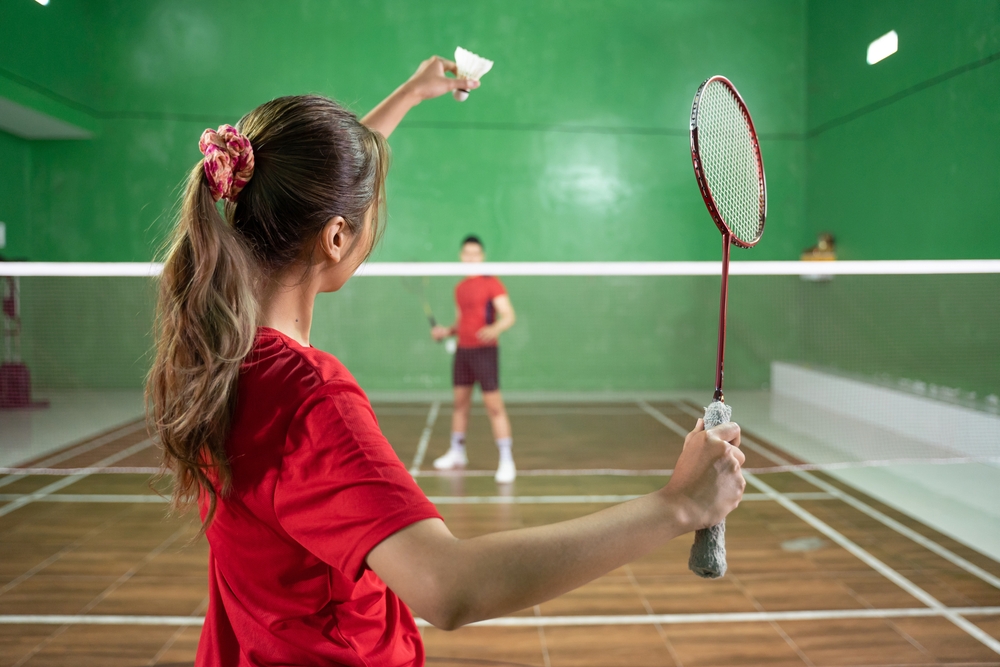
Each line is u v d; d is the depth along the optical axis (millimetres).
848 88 8180
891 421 6660
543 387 9031
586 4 9062
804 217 9266
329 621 717
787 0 9125
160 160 8805
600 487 4707
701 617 2816
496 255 9148
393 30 8953
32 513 4105
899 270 4066
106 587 3066
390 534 583
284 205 735
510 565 578
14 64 7199
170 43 8773
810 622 2768
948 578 3180
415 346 8711
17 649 2535
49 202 8750
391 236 9070
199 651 770
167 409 686
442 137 9062
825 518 4043
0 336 7832
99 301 8406
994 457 5016
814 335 8641
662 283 9078
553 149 9117
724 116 1045
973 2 6164
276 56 8867
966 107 6281
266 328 722
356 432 628
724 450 688
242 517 680
